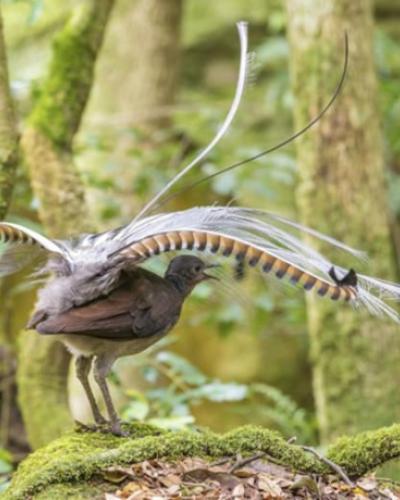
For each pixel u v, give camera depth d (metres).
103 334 6.71
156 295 6.96
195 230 6.07
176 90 16.47
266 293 13.95
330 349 12.48
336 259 12.45
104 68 15.82
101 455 6.54
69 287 6.75
